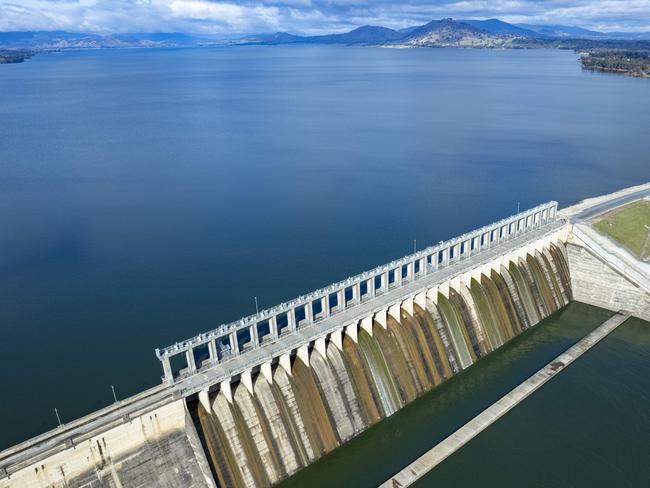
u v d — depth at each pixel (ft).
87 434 188.34
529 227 393.70
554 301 376.27
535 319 359.87
